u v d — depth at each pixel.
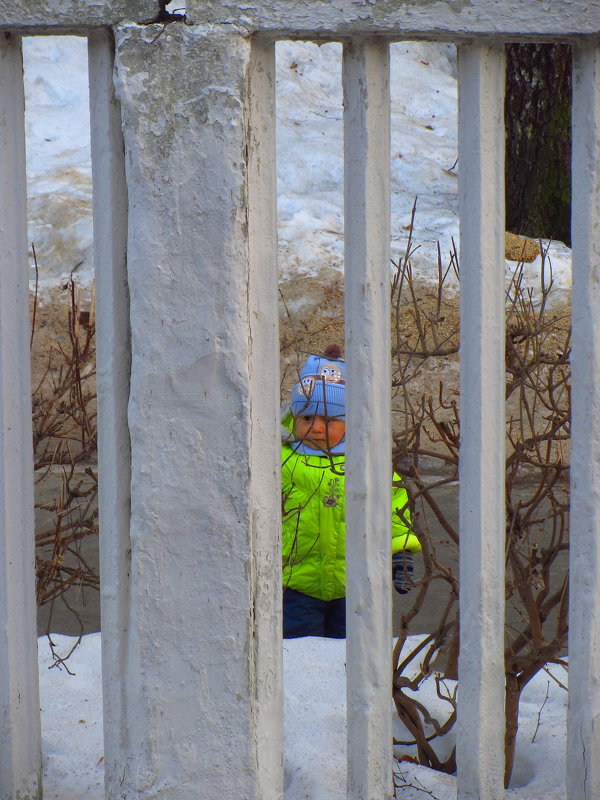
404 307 12.78
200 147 3.36
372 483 3.67
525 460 4.87
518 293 5.73
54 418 5.43
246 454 3.49
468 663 3.77
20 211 3.61
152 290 3.42
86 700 5.38
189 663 3.59
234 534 3.53
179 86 3.34
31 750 3.89
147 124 3.35
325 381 6.70
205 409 3.48
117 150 3.46
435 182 19.12
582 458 3.69
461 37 3.47
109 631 3.66
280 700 3.74
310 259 14.78
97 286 3.55
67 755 4.74
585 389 3.66
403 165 19.47
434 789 4.49
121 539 3.62
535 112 17.53
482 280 3.58
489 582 3.72
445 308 12.74
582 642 3.77
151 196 3.38
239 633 3.58
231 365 3.45
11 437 3.68
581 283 3.63
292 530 7.00
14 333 3.65
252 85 3.46
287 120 20.55
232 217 3.38
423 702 5.55
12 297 3.63
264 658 3.67
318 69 22.72
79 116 19.91
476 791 3.81
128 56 3.33
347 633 3.75
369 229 3.55
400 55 23.64
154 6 3.34
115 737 3.70
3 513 3.70
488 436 3.65
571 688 3.81
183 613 3.57
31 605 3.82
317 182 18.53
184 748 3.62
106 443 3.59
